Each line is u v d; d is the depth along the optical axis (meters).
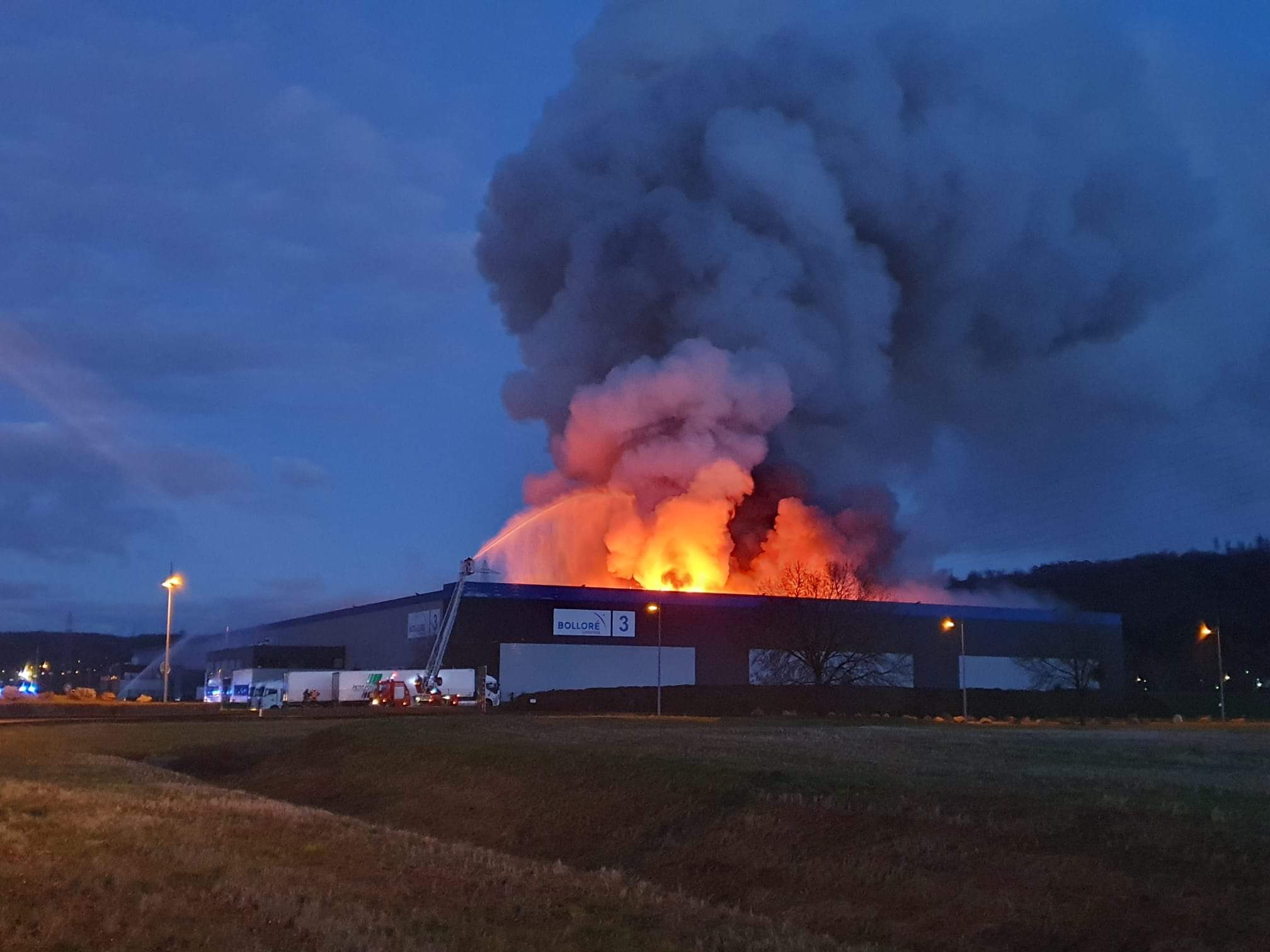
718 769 25.14
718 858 19.94
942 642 86.44
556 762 29.23
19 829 17.25
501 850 24.22
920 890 16.22
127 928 11.27
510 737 36.69
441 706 72.88
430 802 29.25
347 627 102.31
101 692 132.75
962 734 41.47
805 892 17.50
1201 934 13.32
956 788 21.00
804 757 28.48
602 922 13.70
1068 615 91.69
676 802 23.55
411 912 13.19
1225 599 118.88
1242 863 14.80
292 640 117.25
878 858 17.70
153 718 62.69
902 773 24.05
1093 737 39.72
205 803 22.91
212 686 96.12
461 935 12.35
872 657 77.12
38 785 24.77
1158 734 42.59
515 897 14.68
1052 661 89.38
